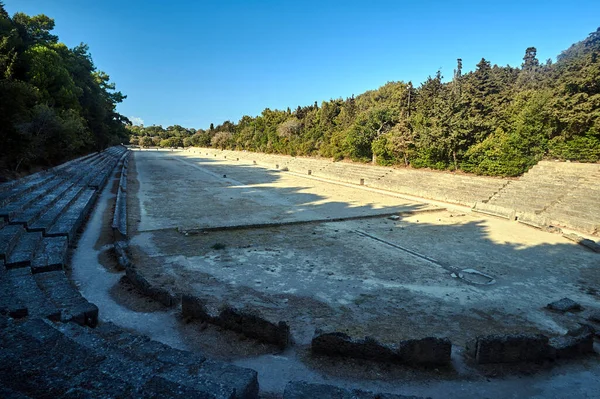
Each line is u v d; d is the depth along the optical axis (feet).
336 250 71.26
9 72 124.36
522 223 96.43
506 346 34.65
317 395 24.14
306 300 48.65
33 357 24.76
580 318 45.80
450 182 143.23
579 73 117.91
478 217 103.91
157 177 190.90
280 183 175.52
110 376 22.79
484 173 142.51
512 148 133.08
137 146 587.27
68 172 145.89
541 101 130.31
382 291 52.42
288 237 79.97
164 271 57.77
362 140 208.74
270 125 359.05
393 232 86.02
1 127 100.22
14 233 59.67
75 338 29.63
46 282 46.78
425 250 72.38
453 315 45.75
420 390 30.73
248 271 58.80
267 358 34.50
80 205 95.20
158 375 23.79
